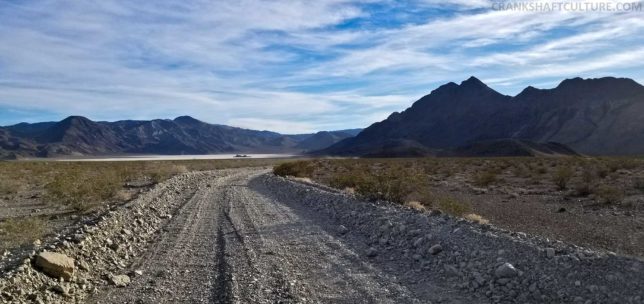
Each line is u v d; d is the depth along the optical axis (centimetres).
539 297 806
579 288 787
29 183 3378
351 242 1339
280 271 1039
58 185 2042
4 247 1175
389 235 1340
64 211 1938
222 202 2384
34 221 1430
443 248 1110
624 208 2042
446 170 5134
